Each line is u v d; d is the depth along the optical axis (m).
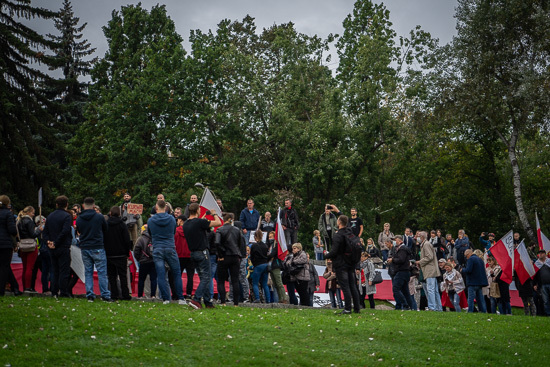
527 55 37.38
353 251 15.34
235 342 10.99
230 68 44.69
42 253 15.58
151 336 10.99
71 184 43.28
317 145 41.84
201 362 9.85
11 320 11.21
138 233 18.28
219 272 15.52
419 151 44.31
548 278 20.75
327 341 11.77
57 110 38.75
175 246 16.00
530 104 34.97
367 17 47.94
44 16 37.12
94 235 14.21
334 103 42.97
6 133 34.72
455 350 12.14
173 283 16.20
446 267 21.38
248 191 46.81
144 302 14.82
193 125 42.31
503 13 37.03
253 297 20.11
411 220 50.94
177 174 41.62
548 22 34.94
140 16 45.47
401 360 10.93
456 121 38.78
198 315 12.95
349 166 40.91
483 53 37.56
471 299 19.09
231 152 45.22
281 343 11.32
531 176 46.53
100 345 10.30
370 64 43.16
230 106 45.19
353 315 15.14
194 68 42.12
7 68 35.69
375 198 48.94
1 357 9.32
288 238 23.88
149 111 41.38
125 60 44.03
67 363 9.39
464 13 38.53
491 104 36.84
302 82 44.66
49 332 10.77
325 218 27.30
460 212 46.59
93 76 46.78
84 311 12.38
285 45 45.44
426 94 39.88
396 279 19.05
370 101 42.81
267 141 43.53
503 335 13.94
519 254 21.27
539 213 44.06
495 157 48.69
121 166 40.56
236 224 18.27
